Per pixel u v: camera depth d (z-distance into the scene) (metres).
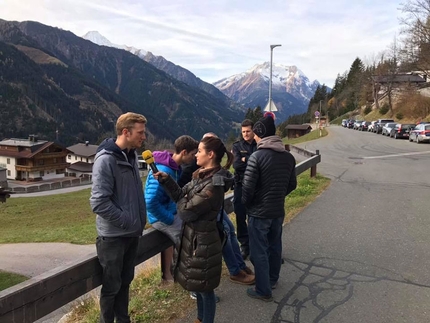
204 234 2.97
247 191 3.70
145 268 5.33
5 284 9.76
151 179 3.66
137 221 3.09
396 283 4.26
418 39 33.97
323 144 30.05
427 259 4.97
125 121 2.99
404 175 12.67
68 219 21.56
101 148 2.98
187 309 3.73
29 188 43.97
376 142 30.39
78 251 12.41
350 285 4.21
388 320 3.47
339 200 8.63
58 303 2.78
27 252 12.56
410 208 7.83
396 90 68.38
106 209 2.83
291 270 4.64
